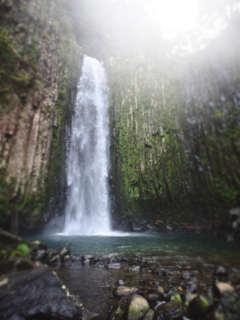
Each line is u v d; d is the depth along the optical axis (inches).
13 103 389.4
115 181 621.0
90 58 724.7
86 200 543.2
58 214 470.3
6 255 198.8
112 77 749.9
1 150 357.1
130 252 294.4
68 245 335.0
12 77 395.2
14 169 367.9
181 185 575.5
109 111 701.9
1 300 133.1
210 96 592.1
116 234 487.8
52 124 474.3
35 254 223.3
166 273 200.4
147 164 625.6
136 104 688.4
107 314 140.8
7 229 342.3
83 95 632.4
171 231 516.7
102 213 568.7
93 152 600.7
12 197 350.0
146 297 154.9
